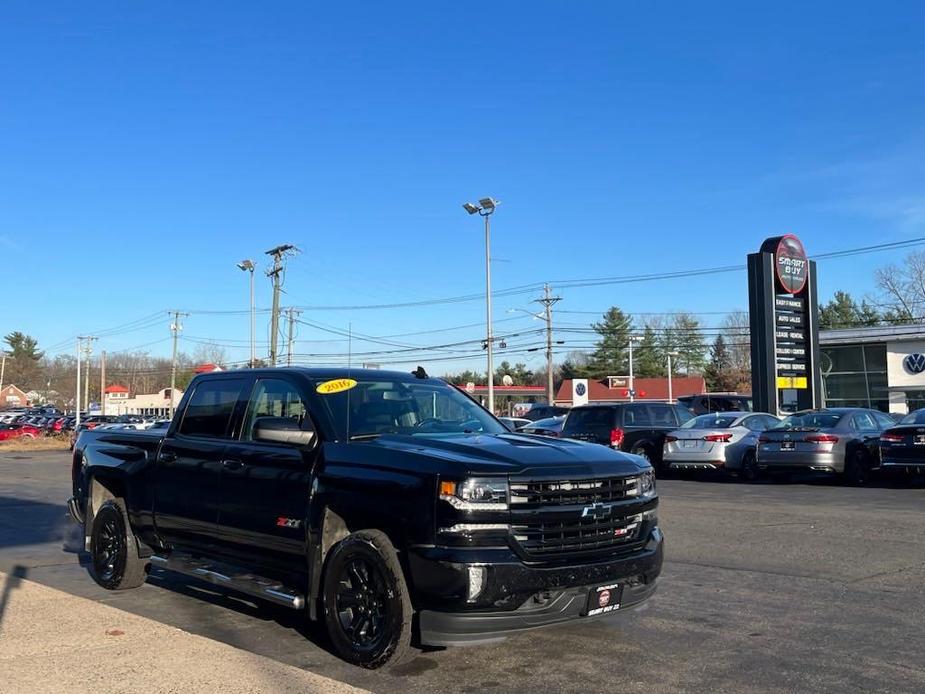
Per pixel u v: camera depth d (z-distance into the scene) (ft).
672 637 19.95
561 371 384.06
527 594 16.16
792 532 34.65
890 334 135.54
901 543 31.71
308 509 18.92
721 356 335.67
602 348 317.83
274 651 19.34
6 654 17.74
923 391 134.31
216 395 23.32
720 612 22.16
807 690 16.29
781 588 24.81
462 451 17.75
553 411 114.11
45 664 17.08
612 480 18.01
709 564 28.48
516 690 16.52
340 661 18.49
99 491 27.32
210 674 16.44
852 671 17.35
